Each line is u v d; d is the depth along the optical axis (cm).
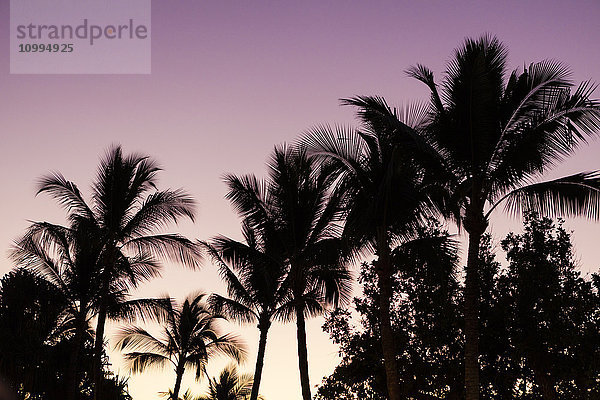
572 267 1777
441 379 1842
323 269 2142
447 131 1566
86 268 2461
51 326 2441
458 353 1845
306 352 2100
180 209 2336
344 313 2020
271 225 2264
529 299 1745
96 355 2248
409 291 1927
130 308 2445
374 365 1938
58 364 2466
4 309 2353
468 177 1591
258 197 2256
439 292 1864
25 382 2309
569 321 1702
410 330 1898
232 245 2306
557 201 1530
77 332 2423
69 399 2353
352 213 1677
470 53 1570
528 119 1551
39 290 2414
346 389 1967
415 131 1564
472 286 1506
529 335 1702
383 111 1584
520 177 1559
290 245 2258
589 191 1495
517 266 1784
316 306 2225
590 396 1622
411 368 1861
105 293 2306
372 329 1966
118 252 2336
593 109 1454
